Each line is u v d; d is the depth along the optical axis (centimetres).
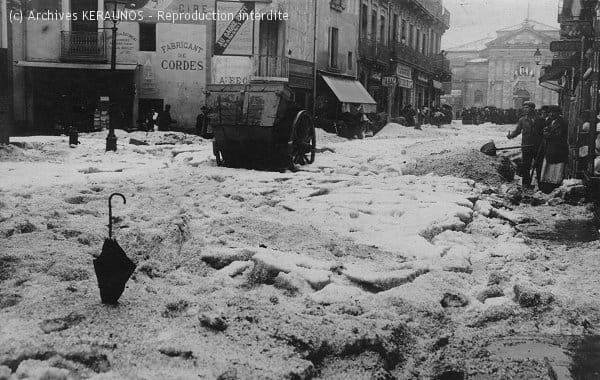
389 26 4816
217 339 418
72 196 1023
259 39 3325
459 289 596
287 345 416
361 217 909
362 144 2620
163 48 3269
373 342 433
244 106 1535
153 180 1312
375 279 584
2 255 577
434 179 1440
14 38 3150
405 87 5100
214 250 643
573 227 995
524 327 520
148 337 411
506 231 898
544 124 1479
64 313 442
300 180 1368
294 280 564
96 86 3259
